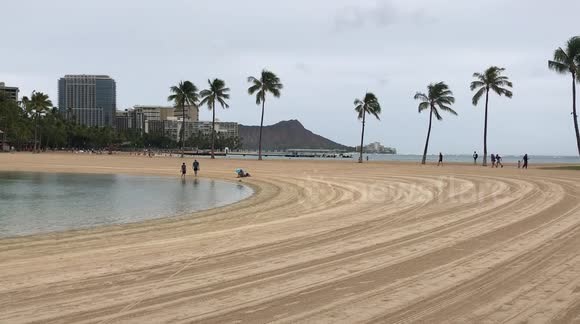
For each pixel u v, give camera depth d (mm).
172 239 11492
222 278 7461
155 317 5699
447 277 7359
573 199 18203
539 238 10383
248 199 22953
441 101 70312
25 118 132625
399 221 13586
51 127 141625
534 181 27906
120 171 47844
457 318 5590
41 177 39375
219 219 15727
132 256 9289
